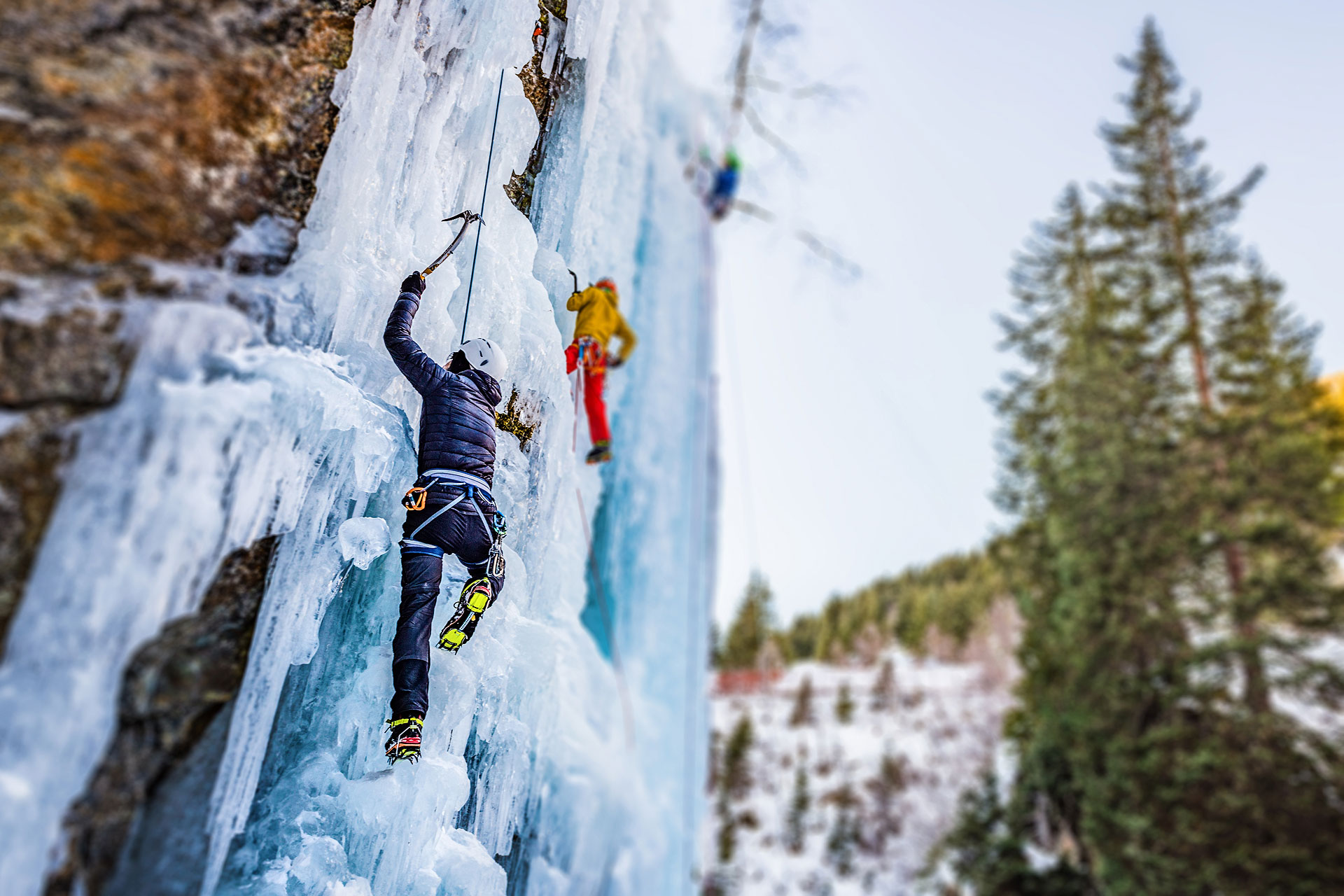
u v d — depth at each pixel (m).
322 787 2.62
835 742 40.69
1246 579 15.46
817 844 31.73
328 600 2.56
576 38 4.00
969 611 54.12
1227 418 17.33
